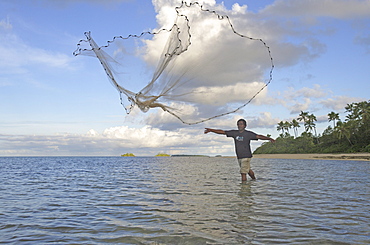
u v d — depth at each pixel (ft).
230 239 13.28
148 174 54.90
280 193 27.04
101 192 29.43
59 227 15.79
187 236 13.75
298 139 312.09
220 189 30.14
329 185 33.68
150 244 12.81
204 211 19.21
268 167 80.02
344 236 13.69
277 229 14.80
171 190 29.78
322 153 253.24
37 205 22.34
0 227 15.92
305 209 19.63
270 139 35.32
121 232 14.66
